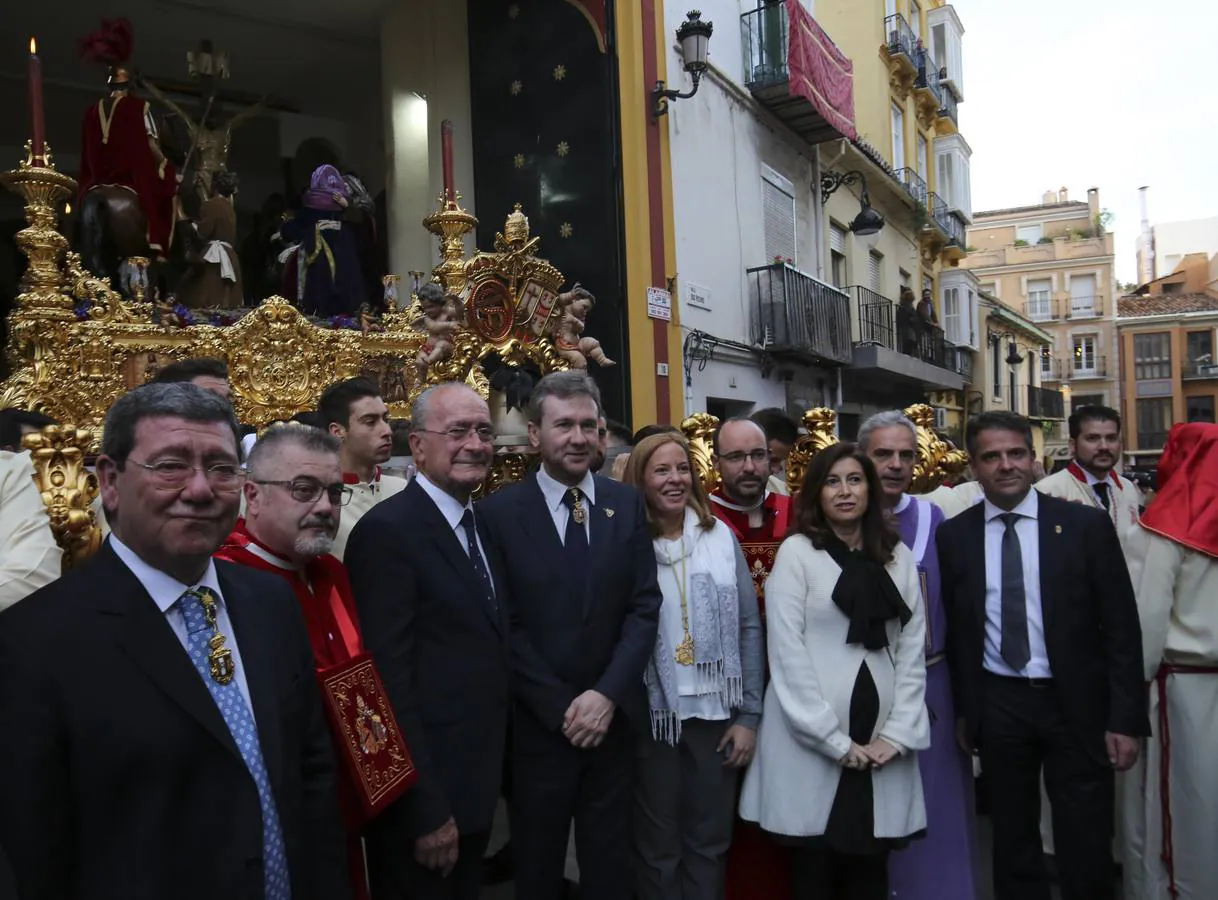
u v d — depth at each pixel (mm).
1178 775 3451
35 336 4289
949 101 21359
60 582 1769
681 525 3258
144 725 1669
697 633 3090
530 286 5281
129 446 1751
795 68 11023
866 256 16047
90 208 5367
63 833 1623
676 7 9344
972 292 22109
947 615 3400
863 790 2889
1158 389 38312
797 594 3033
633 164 8195
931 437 4680
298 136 10148
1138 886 3635
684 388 9148
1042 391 28828
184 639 1818
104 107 5574
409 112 8625
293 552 2338
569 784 2814
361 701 2330
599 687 2785
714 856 3111
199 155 6523
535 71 8289
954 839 3316
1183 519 3434
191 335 4746
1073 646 3127
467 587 2674
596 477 3111
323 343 5238
